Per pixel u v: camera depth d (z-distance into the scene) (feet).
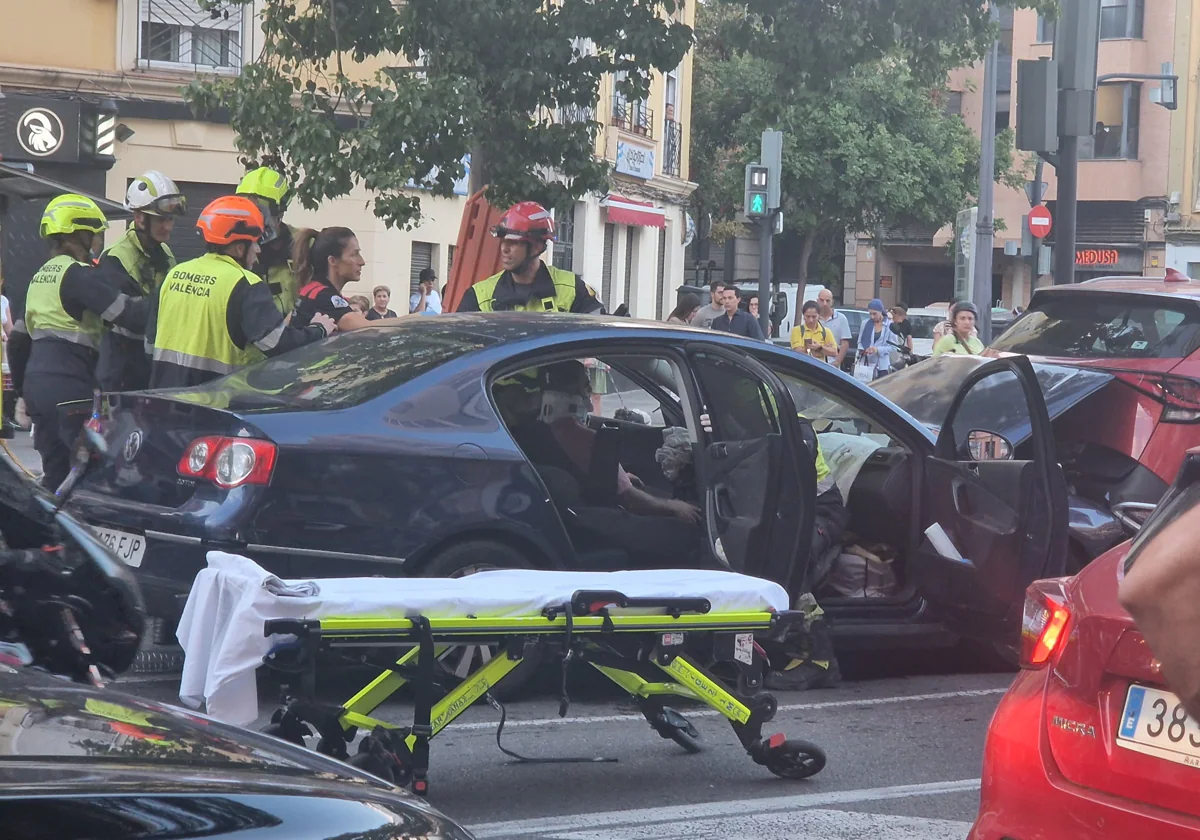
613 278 104.68
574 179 38.73
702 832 16.34
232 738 8.41
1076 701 11.76
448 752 19.36
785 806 17.42
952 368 31.22
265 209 28.35
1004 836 12.03
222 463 19.56
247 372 22.36
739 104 134.62
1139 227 140.87
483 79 37.32
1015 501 22.26
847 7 39.45
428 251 75.05
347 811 7.43
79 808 6.63
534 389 22.82
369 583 15.99
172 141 66.18
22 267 56.24
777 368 22.95
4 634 13.85
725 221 142.82
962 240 63.31
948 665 26.02
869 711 22.35
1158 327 30.78
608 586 16.80
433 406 20.57
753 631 17.38
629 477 23.68
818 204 136.36
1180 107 138.31
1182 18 137.59
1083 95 41.81
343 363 21.67
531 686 22.94
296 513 19.39
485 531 20.53
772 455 20.84
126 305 27.66
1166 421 28.50
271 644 15.02
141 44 65.72
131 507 20.25
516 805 17.24
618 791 17.92
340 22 38.55
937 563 23.16
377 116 36.81
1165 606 4.78
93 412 22.06
